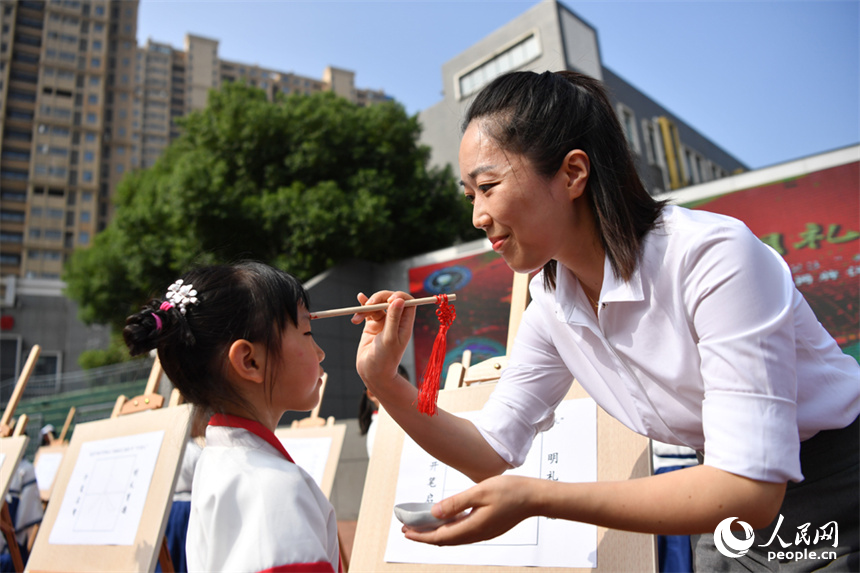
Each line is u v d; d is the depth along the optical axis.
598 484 0.86
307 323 1.24
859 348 5.98
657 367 0.99
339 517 5.62
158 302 1.23
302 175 9.73
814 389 0.97
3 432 2.74
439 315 1.13
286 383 1.18
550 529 1.27
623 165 0.99
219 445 1.12
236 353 1.12
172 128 52.50
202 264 1.30
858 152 6.36
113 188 46.09
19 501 3.18
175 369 1.17
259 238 9.27
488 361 1.65
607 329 1.04
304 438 2.84
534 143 0.94
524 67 13.48
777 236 6.67
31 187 41.22
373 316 1.19
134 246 10.04
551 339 1.24
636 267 0.96
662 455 2.41
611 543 1.18
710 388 0.86
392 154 10.20
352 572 1.48
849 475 1.00
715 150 17.50
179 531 2.95
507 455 1.21
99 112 44.97
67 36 45.22
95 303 12.39
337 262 9.20
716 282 0.87
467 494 0.88
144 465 1.99
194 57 56.47
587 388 1.18
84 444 2.35
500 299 8.34
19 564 2.59
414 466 1.54
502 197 0.95
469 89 14.71
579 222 1.02
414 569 1.38
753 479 0.79
